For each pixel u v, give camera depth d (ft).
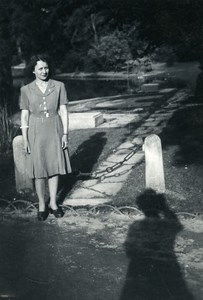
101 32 127.13
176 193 20.38
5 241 16.99
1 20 108.27
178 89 64.69
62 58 135.44
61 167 18.45
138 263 14.73
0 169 25.63
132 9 36.42
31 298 12.86
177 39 32.53
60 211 19.13
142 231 17.26
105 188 22.12
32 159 18.33
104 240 16.69
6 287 13.51
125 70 114.73
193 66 112.27
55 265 14.85
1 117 34.40
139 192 20.74
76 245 16.37
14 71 152.46
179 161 24.54
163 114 41.73
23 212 19.97
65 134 18.67
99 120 38.70
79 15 125.18
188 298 12.52
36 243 16.70
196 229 17.22
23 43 126.11
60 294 13.04
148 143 20.13
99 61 121.39
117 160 26.71
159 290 13.00
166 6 32.55
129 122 39.01
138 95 60.54
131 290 13.07
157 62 120.78
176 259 14.89
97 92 78.74
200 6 30.94
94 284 13.51
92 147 30.01
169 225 17.70
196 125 32.94
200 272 13.98
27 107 18.33
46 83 18.21
